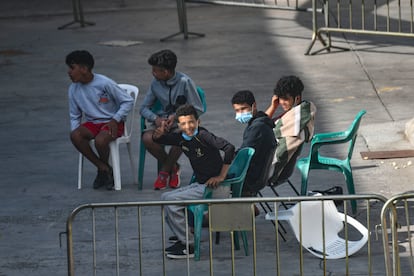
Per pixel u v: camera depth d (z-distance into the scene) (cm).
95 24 4072
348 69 3095
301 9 3403
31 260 1684
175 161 2047
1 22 4216
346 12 3988
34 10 4422
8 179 2170
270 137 1691
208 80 3034
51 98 2905
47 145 2433
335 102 2720
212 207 1380
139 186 2066
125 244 1742
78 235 1802
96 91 2041
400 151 2236
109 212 1931
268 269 1599
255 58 3309
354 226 1670
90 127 2052
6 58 3481
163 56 1961
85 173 2197
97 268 1633
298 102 1786
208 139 1634
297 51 3391
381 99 2733
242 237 1658
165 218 1730
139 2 4488
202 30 3841
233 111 2662
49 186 2111
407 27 3659
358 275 1556
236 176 1677
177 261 1653
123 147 2386
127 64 3309
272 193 2005
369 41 3491
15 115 2727
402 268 1587
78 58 2016
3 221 1892
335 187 1872
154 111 2041
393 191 1980
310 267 1600
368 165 2159
